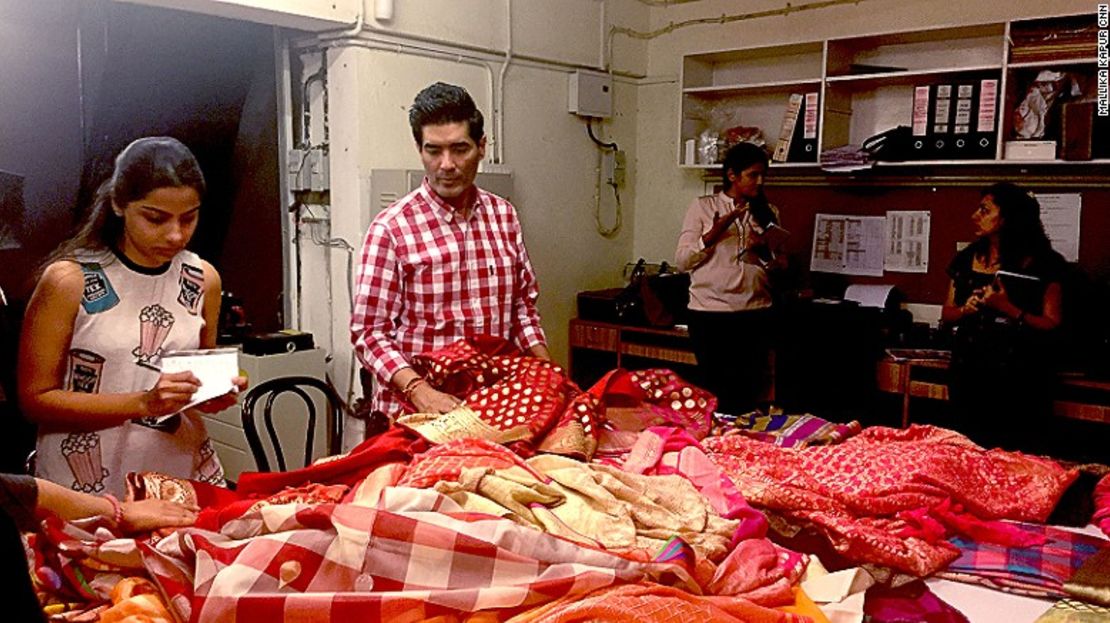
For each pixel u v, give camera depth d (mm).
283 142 4234
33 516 1101
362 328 2375
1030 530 1795
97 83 3850
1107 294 3750
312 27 3869
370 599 1258
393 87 4039
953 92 4031
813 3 4684
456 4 4250
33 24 3629
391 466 1686
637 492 1648
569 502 1593
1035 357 3379
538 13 4680
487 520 1385
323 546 1336
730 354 4207
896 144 4207
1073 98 3848
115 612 1269
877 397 4008
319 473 1780
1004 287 3445
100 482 1884
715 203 4223
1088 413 3512
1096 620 1434
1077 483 2039
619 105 5281
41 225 3709
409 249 2396
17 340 1801
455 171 2354
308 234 4266
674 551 1408
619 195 5363
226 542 1391
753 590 1436
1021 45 3820
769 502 1703
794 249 4863
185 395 1729
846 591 1496
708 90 4863
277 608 1248
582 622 1231
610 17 5098
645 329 4699
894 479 1795
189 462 2006
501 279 2523
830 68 4422
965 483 1851
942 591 1579
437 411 2023
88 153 3836
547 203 4914
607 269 5359
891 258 4531
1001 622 1466
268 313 4422
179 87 4098
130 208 1781
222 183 4434
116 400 1736
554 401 1975
